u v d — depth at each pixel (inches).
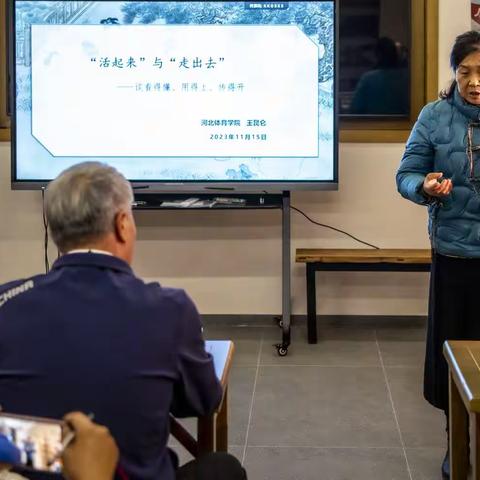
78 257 50.3
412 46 164.7
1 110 169.0
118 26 152.6
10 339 47.8
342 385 134.0
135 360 47.1
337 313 171.5
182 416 55.6
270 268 171.3
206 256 171.9
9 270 173.2
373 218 167.6
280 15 151.0
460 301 95.2
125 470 46.9
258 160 154.3
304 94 152.3
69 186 50.9
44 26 152.7
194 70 152.9
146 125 154.4
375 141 165.2
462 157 91.7
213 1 151.3
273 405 125.0
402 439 111.0
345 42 167.6
